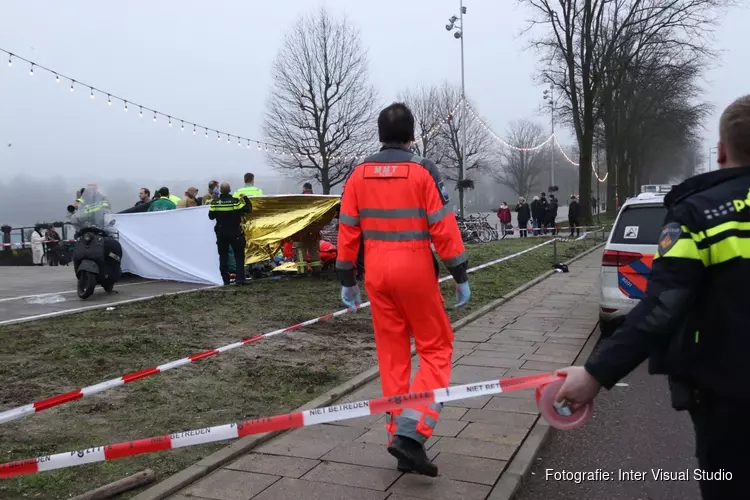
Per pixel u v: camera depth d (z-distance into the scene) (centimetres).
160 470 372
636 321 190
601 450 426
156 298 903
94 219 930
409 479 362
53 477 358
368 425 452
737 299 182
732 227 184
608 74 3036
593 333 771
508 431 438
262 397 509
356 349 671
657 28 2716
